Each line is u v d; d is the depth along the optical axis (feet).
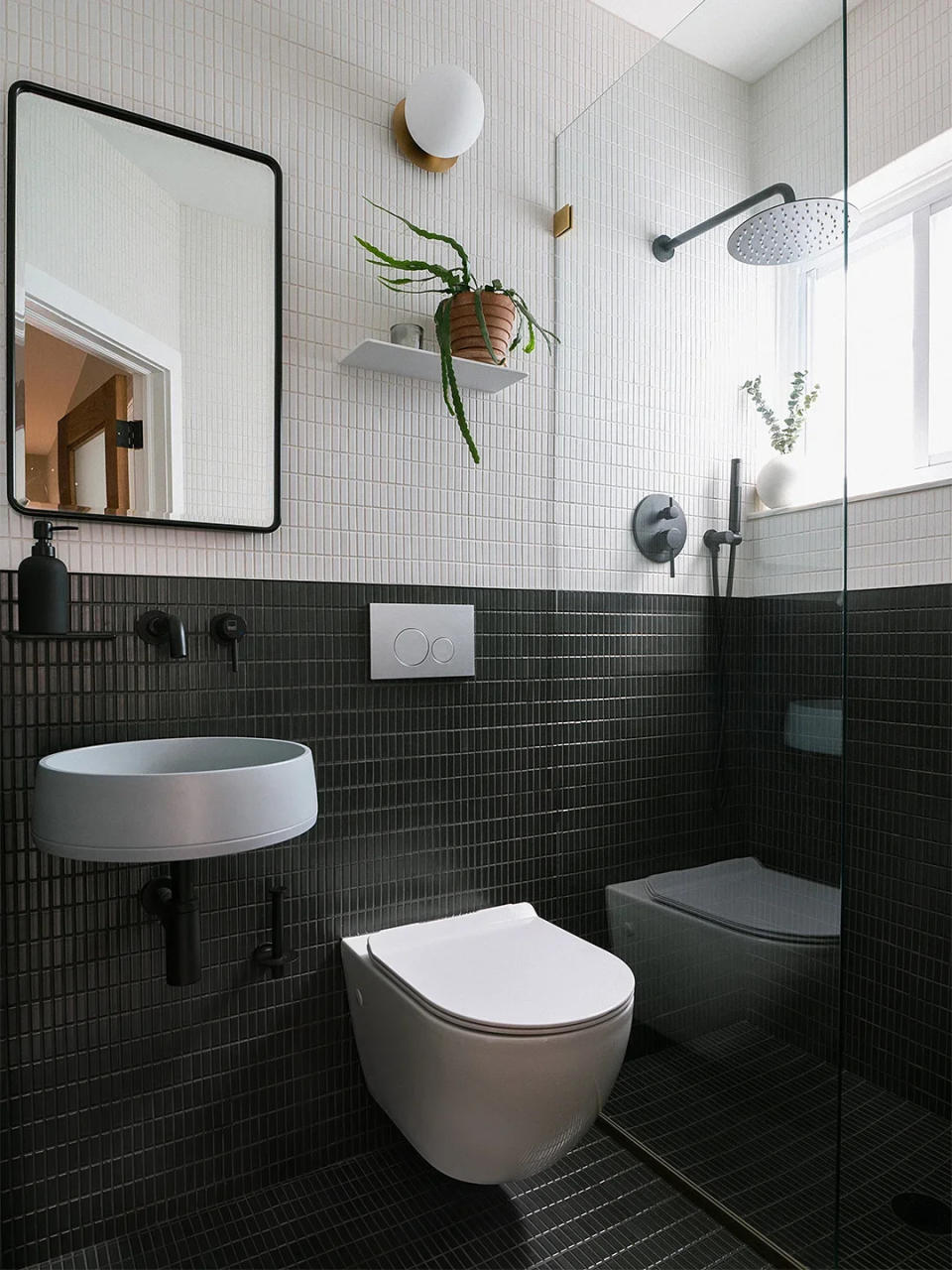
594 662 5.98
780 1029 4.60
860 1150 5.41
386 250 5.60
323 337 5.36
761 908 4.74
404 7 5.67
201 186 4.92
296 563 5.26
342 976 5.40
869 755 6.37
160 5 4.80
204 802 3.79
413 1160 5.39
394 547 5.64
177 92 4.85
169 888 4.69
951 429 6.33
